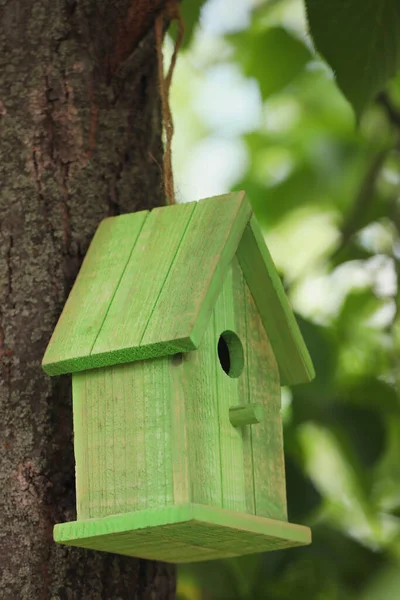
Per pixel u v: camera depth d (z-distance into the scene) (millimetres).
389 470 7289
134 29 4832
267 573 5934
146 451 3895
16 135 4629
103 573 4262
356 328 7863
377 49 5184
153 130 4973
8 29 4750
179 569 6145
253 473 4238
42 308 4402
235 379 4223
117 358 3924
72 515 4211
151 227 4367
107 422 3994
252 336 4422
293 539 4211
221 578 6137
